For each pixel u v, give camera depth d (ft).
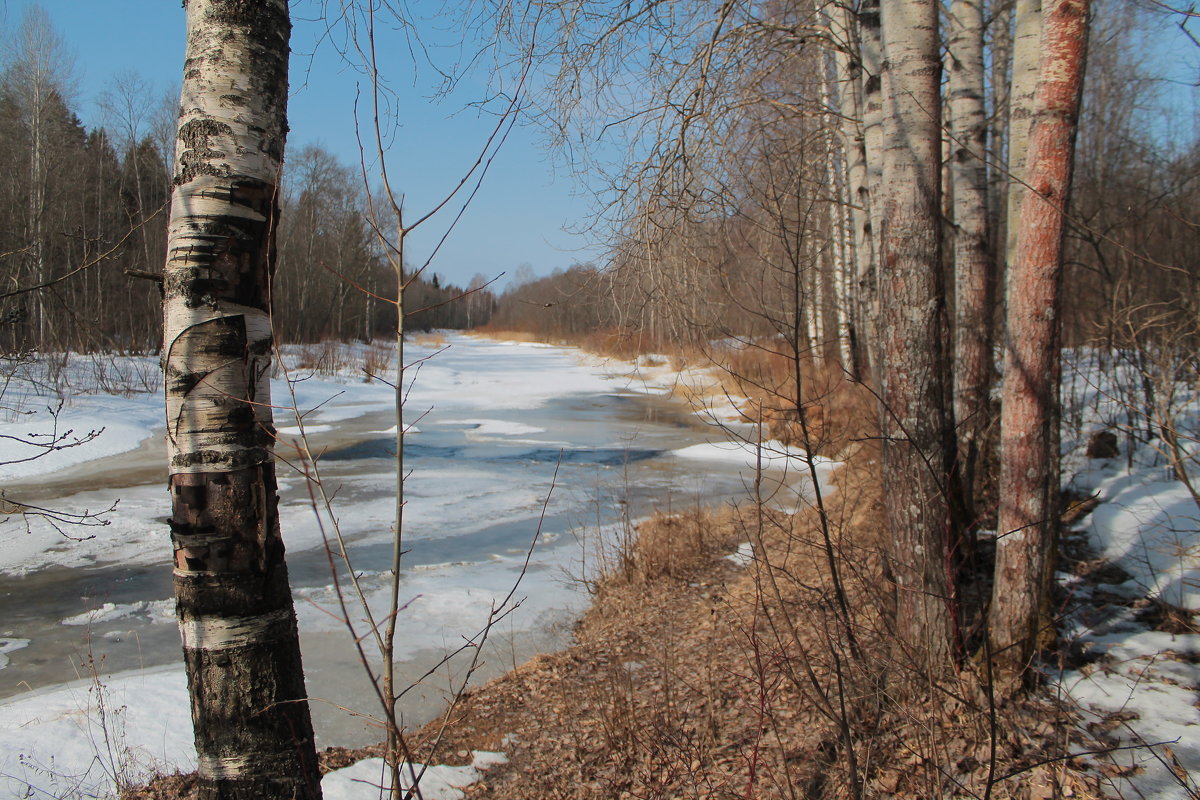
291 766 8.46
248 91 8.43
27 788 13.17
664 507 36.55
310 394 85.30
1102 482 26.13
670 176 18.28
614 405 84.58
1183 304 18.21
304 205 135.33
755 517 30.73
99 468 46.55
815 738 13.23
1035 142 12.90
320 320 139.13
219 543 8.20
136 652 20.92
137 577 27.35
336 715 17.48
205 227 8.25
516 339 224.74
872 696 12.80
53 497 39.22
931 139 13.78
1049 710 12.87
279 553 8.63
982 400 19.99
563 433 63.26
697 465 48.47
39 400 55.36
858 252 23.93
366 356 115.24
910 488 13.75
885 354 14.19
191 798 12.66
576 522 34.60
